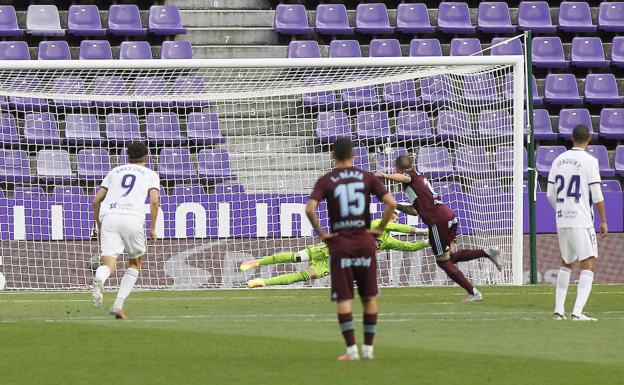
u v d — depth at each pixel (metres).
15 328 40.47
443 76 73.31
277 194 67.62
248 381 27.23
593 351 33.16
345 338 30.86
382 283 67.56
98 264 47.09
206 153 71.81
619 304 52.97
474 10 91.06
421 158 73.56
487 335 37.72
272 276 67.00
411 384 26.59
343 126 73.75
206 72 73.88
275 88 73.94
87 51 81.44
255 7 89.62
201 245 66.44
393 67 72.19
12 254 64.44
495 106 70.31
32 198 64.81
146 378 27.88
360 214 30.80
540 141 83.75
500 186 68.81
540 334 38.09
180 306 51.66
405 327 40.75
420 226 68.94
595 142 84.38
